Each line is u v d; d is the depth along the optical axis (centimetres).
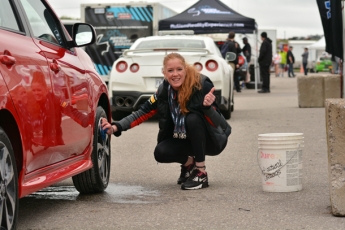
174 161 585
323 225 431
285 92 2147
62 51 491
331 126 449
